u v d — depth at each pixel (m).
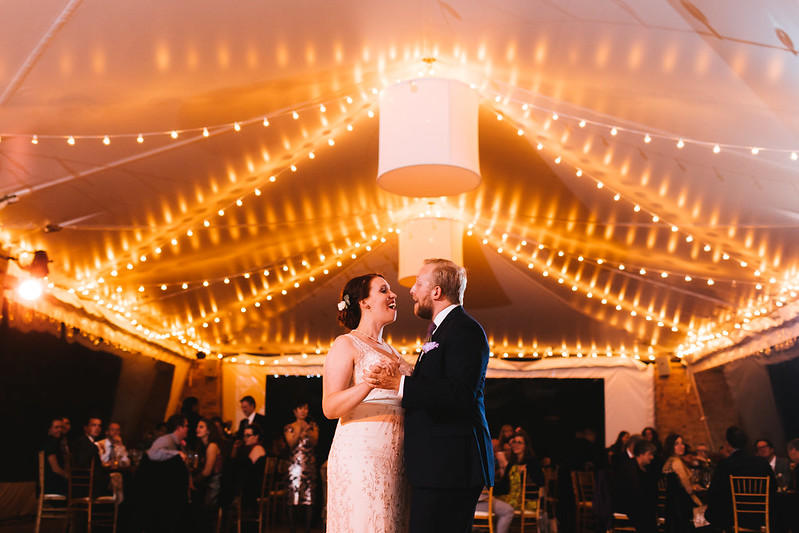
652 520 7.32
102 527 8.59
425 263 3.23
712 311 10.16
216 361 13.12
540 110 5.72
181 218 7.38
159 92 4.96
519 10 4.29
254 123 5.72
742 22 3.79
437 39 4.91
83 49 4.31
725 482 6.87
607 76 4.84
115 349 10.37
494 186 7.59
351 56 4.95
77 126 5.31
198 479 8.03
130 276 8.91
